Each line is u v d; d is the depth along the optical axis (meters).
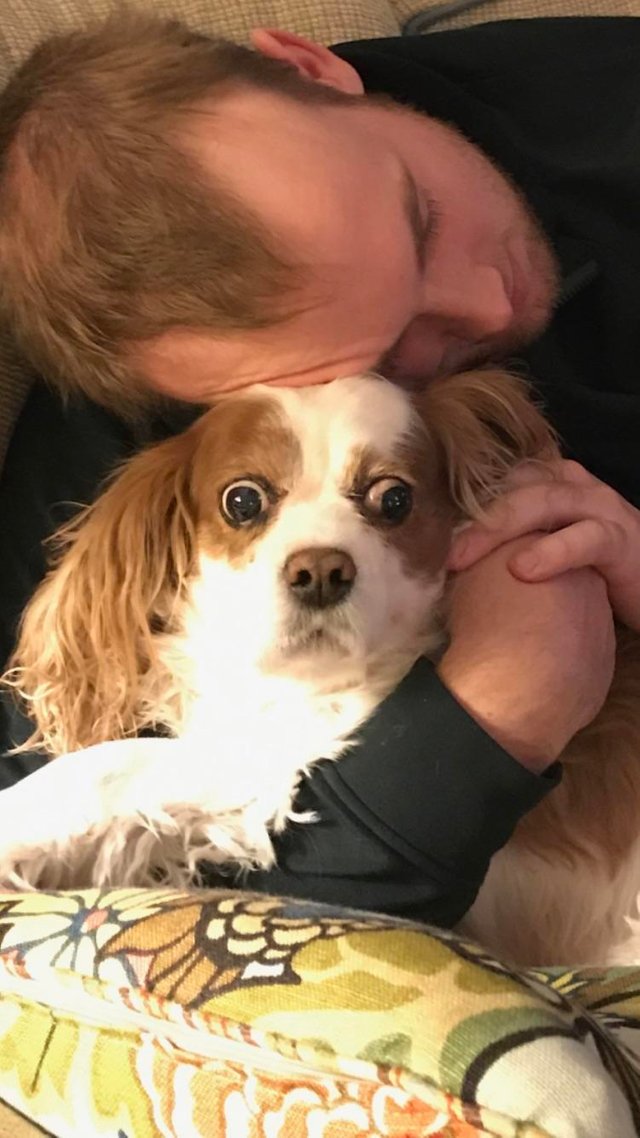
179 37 0.96
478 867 0.83
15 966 0.70
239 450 0.90
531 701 0.83
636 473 1.11
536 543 0.88
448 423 0.96
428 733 0.82
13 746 1.04
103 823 0.91
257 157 0.87
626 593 0.94
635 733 1.00
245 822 0.89
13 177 0.94
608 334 1.15
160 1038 0.64
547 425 1.01
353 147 0.90
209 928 0.66
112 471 1.07
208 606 0.94
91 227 0.89
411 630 0.92
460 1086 0.52
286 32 1.11
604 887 0.97
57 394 1.15
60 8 1.22
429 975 0.58
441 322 1.00
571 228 1.15
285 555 0.86
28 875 0.90
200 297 0.87
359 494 0.89
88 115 0.90
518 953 0.98
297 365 0.91
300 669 0.88
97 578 0.99
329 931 0.63
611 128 1.21
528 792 0.82
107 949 0.67
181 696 1.01
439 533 0.93
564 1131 0.51
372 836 0.82
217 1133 0.61
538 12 1.58
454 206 1.00
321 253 0.86
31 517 1.12
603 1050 0.58
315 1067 0.56
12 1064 0.73
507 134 1.16
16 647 1.07
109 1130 0.67
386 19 1.44
